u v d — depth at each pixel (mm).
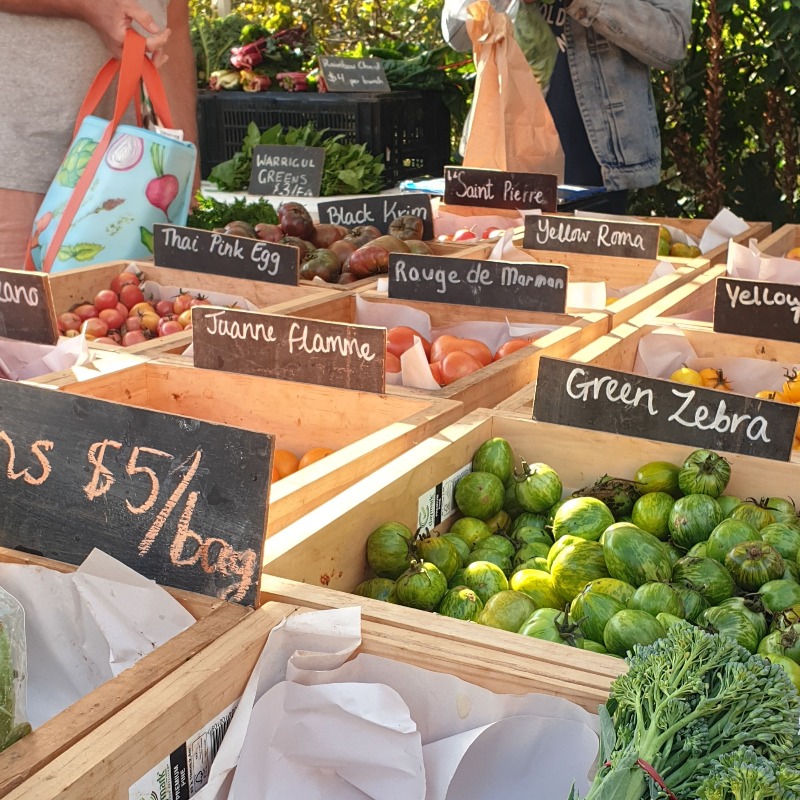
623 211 6305
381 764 1281
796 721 1079
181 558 1542
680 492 2195
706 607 1735
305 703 1325
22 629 1216
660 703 1094
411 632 1401
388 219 4895
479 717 1315
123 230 3932
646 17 5266
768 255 4484
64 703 1577
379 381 2498
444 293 3471
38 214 3967
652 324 3248
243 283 3750
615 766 1090
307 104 7168
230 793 1271
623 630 1548
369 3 10055
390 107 7070
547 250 4348
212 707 1296
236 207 4938
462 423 2334
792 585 1732
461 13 5773
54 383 2547
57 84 3949
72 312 3697
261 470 1473
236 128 7637
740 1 6883
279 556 1627
